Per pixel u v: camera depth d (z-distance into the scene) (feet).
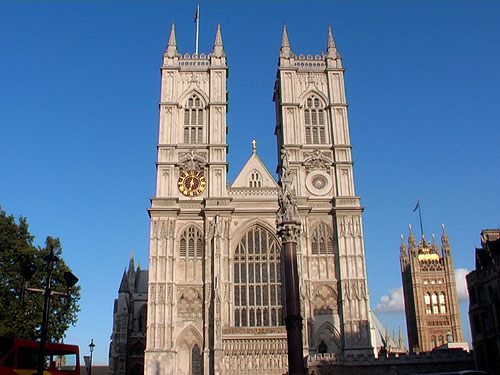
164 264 264.93
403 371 227.61
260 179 290.15
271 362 249.14
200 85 303.68
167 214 272.92
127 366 361.30
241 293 266.98
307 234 274.98
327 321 263.70
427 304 601.62
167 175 282.97
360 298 264.11
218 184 281.95
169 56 307.58
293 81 306.76
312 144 295.07
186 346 257.14
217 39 313.94
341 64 313.32
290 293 135.95
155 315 256.93
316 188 286.46
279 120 328.90
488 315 224.33
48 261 120.78
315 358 228.84
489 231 271.28
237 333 252.83
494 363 217.77
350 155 293.23
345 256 271.28
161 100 297.33
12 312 194.39
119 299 369.71
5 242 208.64
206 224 272.51
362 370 227.61
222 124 294.46
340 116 301.43
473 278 235.61
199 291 265.13
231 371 247.29
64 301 219.41
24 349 139.54
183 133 293.43
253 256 272.72
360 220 277.64
